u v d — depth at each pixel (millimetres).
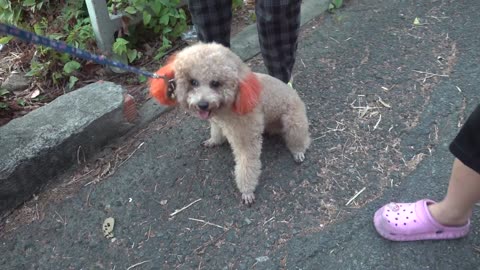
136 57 1097
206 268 716
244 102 703
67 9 1142
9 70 1093
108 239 770
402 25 1212
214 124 864
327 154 880
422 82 1026
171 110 1003
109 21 1048
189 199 823
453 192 635
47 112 889
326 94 1015
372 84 1032
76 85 1045
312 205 792
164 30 1116
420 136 900
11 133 840
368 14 1263
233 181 848
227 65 683
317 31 1214
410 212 708
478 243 710
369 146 890
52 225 797
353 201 793
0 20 1148
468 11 1245
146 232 775
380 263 699
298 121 825
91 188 853
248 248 737
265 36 854
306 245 731
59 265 740
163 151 916
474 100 968
